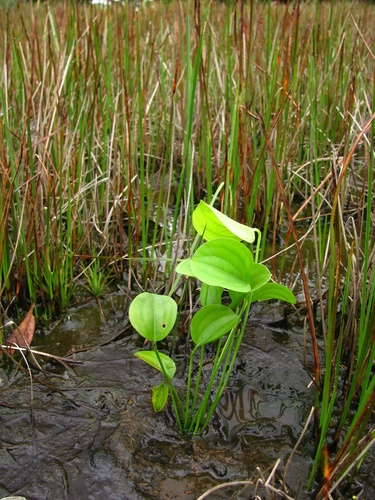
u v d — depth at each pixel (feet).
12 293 2.99
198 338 2.13
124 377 2.51
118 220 3.72
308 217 3.91
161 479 2.08
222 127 3.72
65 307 2.93
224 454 2.16
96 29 3.42
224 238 1.94
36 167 3.34
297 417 2.32
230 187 2.74
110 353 2.65
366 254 2.10
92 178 3.78
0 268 2.75
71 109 3.39
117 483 2.06
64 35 3.92
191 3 6.07
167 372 2.16
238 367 2.57
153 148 4.90
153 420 2.29
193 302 2.98
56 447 2.18
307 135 4.70
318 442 2.16
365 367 2.19
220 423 2.30
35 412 2.31
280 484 2.06
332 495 2.02
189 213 3.06
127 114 3.07
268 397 2.42
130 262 3.01
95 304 3.01
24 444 2.19
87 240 3.38
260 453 2.17
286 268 3.32
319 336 2.76
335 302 1.92
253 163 3.42
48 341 2.73
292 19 3.24
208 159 2.93
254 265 2.04
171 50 5.04
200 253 1.96
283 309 2.89
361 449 1.94
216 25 5.94
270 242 3.67
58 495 2.02
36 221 3.01
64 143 3.43
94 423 2.28
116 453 2.16
